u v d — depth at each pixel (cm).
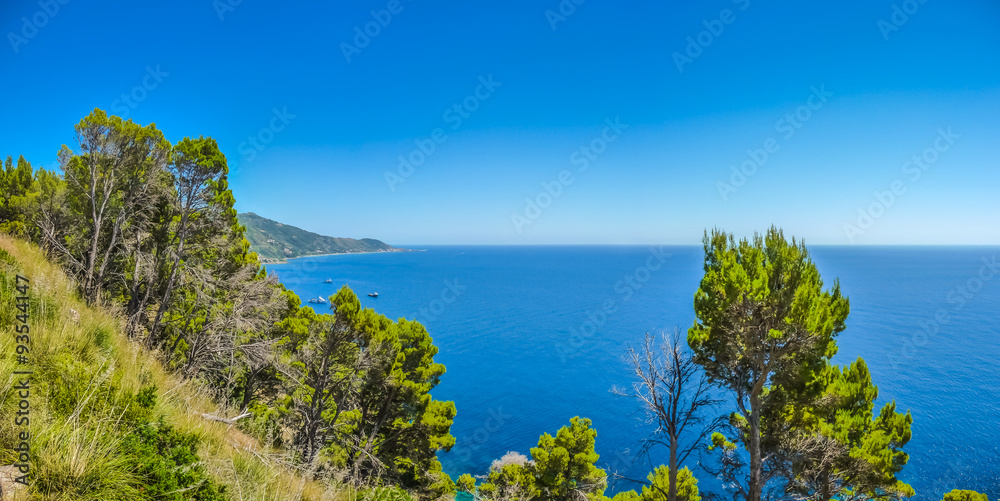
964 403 5522
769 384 1406
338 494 851
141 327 1327
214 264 1914
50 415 418
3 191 2073
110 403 488
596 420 5284
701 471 3791
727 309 1329
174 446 510
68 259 1408
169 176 1728
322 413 1802
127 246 1589
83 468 368
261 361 1580
